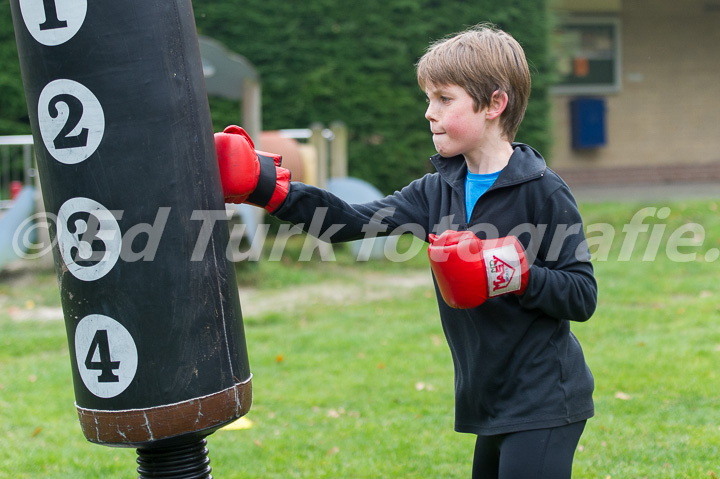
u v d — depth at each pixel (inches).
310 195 103.0
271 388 204.5
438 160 104.3
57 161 90.0
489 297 92.6
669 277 314.0
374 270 360.5
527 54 443.5
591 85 654.5
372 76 425.1
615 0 647.8
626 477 144.4
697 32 670.5
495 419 97.2
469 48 94.5
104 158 88.4
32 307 292.0
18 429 178.7
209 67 328.8
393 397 195.2
